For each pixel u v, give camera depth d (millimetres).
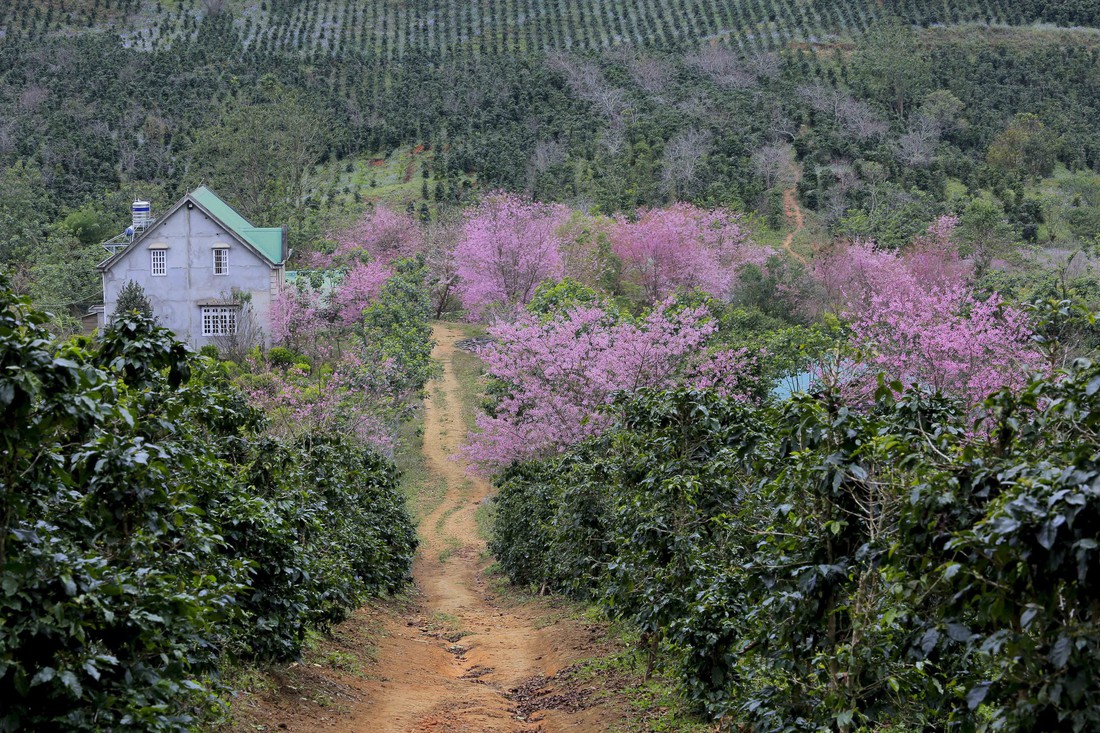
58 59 98438
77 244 57156
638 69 95938
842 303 43531
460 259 46500
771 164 71875
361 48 112750
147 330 7031
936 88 91750
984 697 4727
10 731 4922
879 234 54875
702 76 96500
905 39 101250
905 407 6691
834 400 6719
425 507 35031
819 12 115625
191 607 5664
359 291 46062
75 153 77000
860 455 6316
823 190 69125
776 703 6973
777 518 7328
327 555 12984
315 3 125625
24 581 4871
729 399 11148
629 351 21781
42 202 65812
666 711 9531
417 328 41594
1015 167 74562
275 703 9281
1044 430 5297
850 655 6078
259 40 112750
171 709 6352
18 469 5395
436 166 78438
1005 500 4438
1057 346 6441
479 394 45156
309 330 42500
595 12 122750
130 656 5559
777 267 48812
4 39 106938
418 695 11438
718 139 77625
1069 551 4152
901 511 5531
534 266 44031
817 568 6316
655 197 68500
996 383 18641
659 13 119188
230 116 69750
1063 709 4379
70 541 5938
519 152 79188
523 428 23703
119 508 6195
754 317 40188
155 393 7562
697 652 8703
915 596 5484
